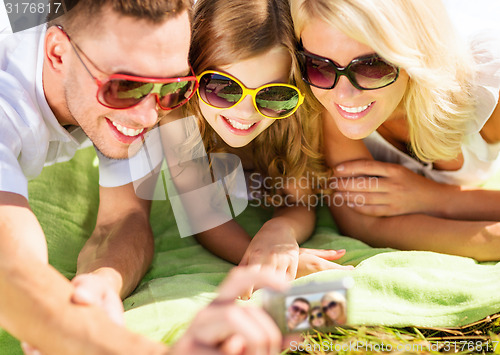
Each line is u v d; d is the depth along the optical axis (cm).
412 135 166
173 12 141
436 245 162
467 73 162
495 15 182
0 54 150
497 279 148
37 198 168
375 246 169
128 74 141
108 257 149
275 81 155
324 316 124
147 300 146
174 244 170
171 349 116
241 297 147
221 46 152
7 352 139
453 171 174
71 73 144
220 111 158
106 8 139
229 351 112
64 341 121
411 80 159
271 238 157
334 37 150
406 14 151
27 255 128
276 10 154
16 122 145
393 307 143
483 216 167
